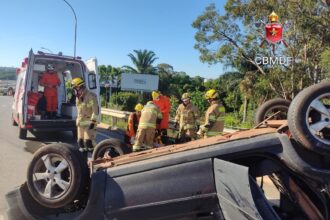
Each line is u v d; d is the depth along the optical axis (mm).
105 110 16297
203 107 30625
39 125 11062
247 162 3316
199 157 3291
